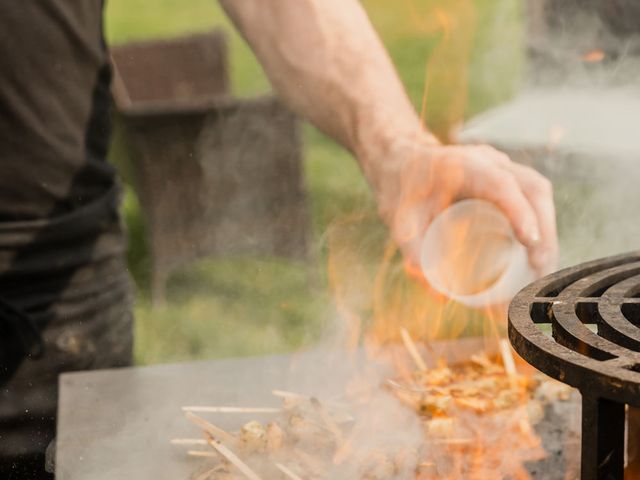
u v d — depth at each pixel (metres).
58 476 1.10
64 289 1.78
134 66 4.01
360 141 1.60
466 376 1.31
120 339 1.91
